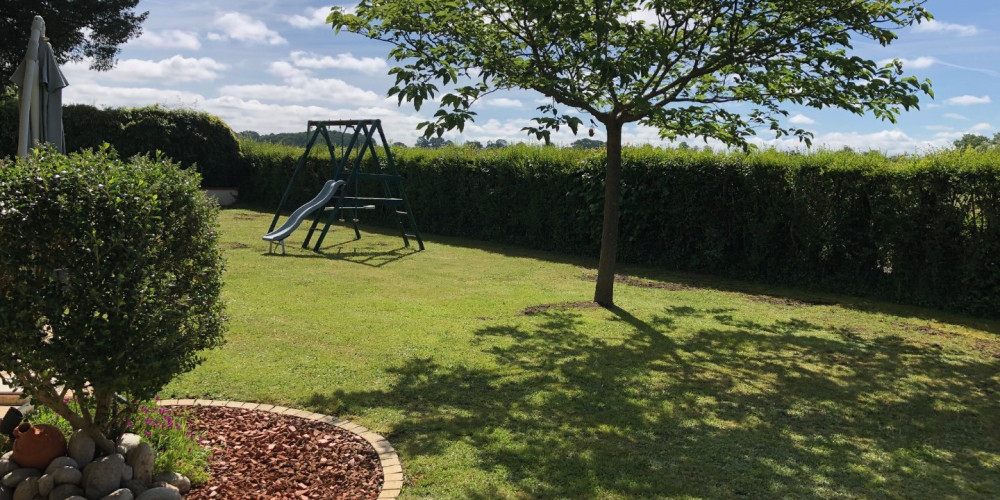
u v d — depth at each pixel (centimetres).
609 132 818
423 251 1338
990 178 820
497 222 1543
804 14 668
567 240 1379
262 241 1358
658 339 673
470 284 974
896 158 948
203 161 2191
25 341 272
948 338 717
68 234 278
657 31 721
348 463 358
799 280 1046
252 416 421
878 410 477
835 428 438
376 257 1226
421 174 1702
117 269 283
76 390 297
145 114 2083
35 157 293
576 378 531
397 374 525
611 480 346
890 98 679
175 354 305
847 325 774
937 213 873
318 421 416
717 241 1129
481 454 375
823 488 345
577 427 423
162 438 346
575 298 888
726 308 855
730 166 1102
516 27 743
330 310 752
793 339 693
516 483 339
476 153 1600
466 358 577
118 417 326
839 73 670
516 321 735
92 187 282
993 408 488
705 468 365
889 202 923
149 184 305
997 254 826
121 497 279
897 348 666
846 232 981
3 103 1861
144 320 290
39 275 277
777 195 1049
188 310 316
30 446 292
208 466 346
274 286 887
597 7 636
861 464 379
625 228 1256
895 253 923
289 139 2356
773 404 483
